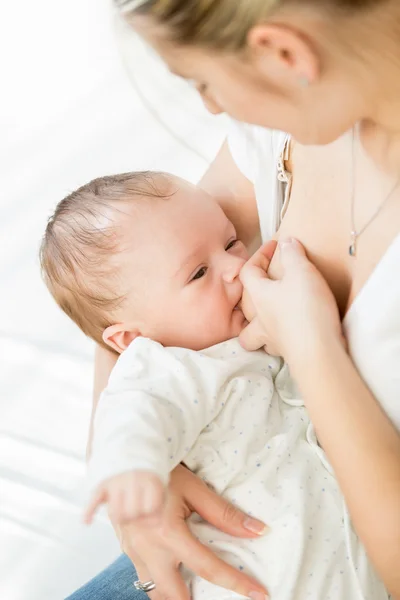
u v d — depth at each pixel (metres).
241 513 1.00
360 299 0.84
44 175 2.29
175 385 1.02
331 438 0.82
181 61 0.70
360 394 0.82
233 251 1.21
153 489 0.87
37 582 1.49
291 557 0.96
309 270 0.92
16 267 2.06
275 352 1.08
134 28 0.69
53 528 1.54
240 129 1.14
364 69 0.69
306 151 0.98
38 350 1.83
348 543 0.96
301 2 0.63
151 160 2.13
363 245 0.88
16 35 2.91
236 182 1.24
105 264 1.18
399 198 0.83
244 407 1.04
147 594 1.07
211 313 1.14
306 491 1.00
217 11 0.64
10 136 2.48
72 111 2.48
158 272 1.15
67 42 2.80
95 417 1.03
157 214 1.17
